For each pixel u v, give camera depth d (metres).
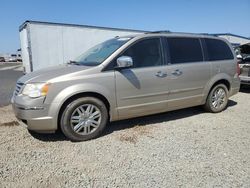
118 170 3.32
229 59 6.18
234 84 6.31
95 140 4.32
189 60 5.38
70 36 12.43
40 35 11.59
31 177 3.14
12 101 4.32
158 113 5.38
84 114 4.24
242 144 4.19
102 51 4.88
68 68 4.45
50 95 3.94
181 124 5.20
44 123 3.97
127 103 4.59
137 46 4.72
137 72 4.60
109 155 3.74
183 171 3.31
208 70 5.67
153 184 3.02
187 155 3.77
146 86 4.72
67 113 4.08
